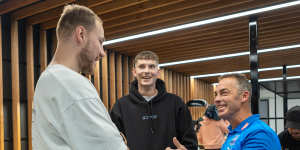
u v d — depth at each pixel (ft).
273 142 3.97
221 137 8.91
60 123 2.32
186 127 6.32
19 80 17.38
